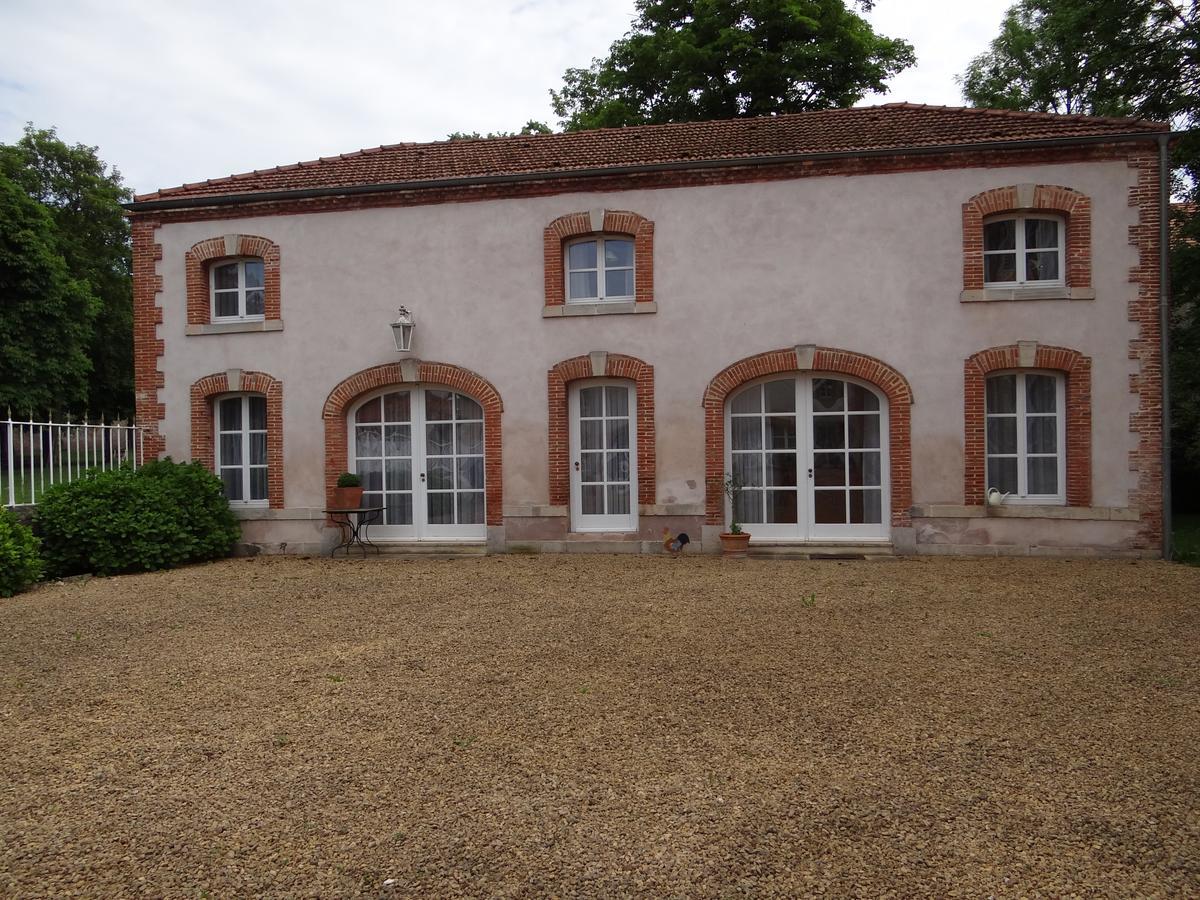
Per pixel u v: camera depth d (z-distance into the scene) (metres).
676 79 21.81
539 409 12.02
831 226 11.38
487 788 3.88
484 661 6.11
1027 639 6.59
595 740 4.48
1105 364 10.84
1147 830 3.39
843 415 11.65
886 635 6.75
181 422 12.84
